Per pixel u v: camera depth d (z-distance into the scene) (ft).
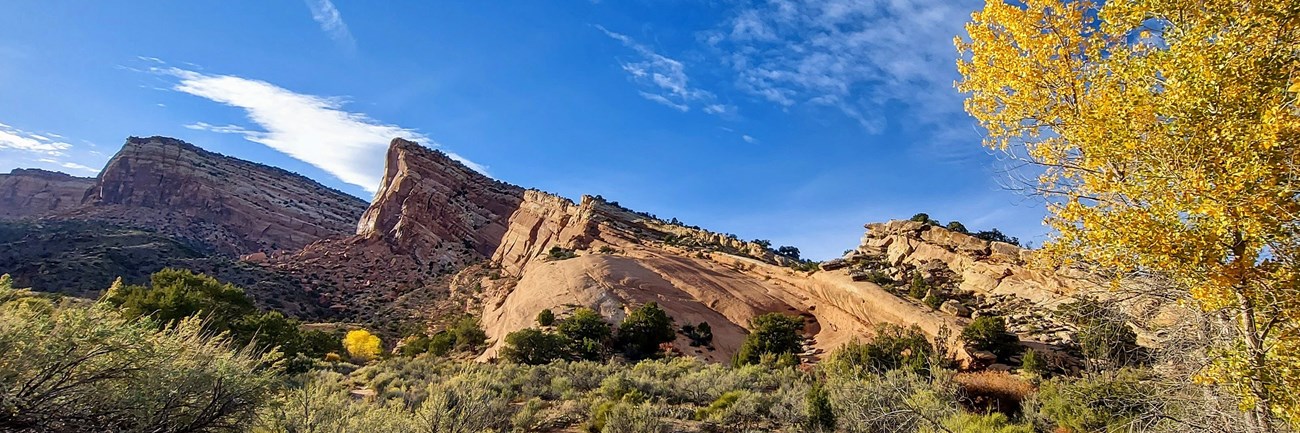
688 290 223.10
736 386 73.15
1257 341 22.26
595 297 205.46
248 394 25.49
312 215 621.31
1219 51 22.30
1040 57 30.96
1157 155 23.95
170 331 25.89
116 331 21.80
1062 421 43.37
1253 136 20.85
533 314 201.26
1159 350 26.43
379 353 198.49
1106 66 27.40
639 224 352.28
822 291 199.82
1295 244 20.65
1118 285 25.46
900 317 155.43
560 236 353.31
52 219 462.60
